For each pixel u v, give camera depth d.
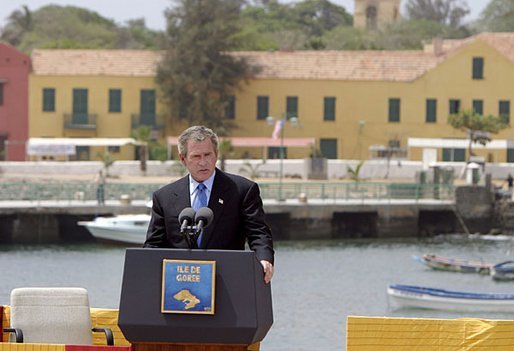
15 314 20.12
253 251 16.22
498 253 107.94
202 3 156.38
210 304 15.56
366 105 157.62
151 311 15.64
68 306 20.36
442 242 118.69
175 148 152.62
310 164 141.00
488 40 168.75
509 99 158.50
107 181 128.50
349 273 86.56
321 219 120.19
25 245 110.50
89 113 155.12
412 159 155.62
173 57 154.75
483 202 126.50
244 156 154.50
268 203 118.50
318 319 60.56
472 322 20.12
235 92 157.00
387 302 65.75
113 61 157.12
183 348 15.91
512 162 154.62
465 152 154.75
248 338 15.60
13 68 154.38
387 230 123.12
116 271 84.00
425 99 157.75
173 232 17.03
